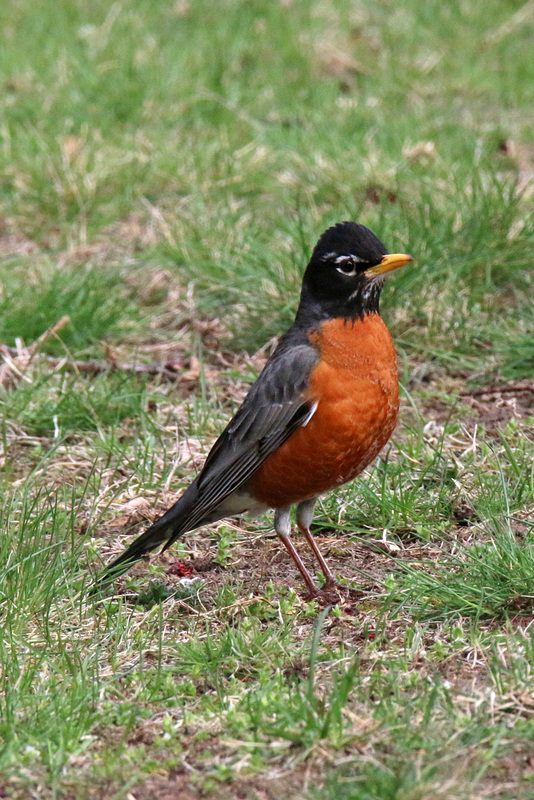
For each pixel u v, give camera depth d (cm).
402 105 2028
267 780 608
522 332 1256
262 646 749
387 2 2506
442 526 913
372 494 948
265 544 941
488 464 1003
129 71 2062
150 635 779
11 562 831
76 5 2480
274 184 1648
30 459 1089
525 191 1526
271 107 1992
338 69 2189
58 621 796
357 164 1634
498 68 2186
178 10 2450
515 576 785
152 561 911
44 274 1455
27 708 680
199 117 1900
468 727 630
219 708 676
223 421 1132
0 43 2262
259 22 2380
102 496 1003
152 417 1164
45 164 1703
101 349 1305
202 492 848
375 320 824
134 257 1512
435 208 1429
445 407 1152
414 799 570
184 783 612
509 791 581
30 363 1266
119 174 1697
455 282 1314
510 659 702
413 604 797
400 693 678
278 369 823
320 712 652
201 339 1330
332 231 827
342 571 879
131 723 653
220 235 1502
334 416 806
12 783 611
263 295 1346
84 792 606
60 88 2006
